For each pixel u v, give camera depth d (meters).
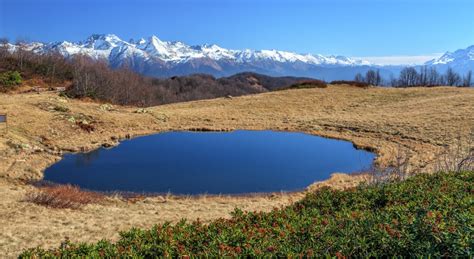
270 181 21.50
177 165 25.19
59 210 14.29
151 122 40.41
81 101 49.12
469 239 4.58
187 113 45.38
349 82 66.88
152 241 5.75
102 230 12.13
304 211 7.19
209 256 4.96
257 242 5.24
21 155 24.80
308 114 45.47
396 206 6.66
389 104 48.09
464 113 37.53
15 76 58.03
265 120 42.78
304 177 22.33
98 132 34.53
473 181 8.62
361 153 29.00
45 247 10.34
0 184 18.91
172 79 144.12
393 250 4.69
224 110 47.72
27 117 32.59
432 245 4.62
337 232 5.38
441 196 7.10
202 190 19.69
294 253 4.76
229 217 13.82
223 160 26.88
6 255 9.83
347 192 8.44
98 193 18.62
